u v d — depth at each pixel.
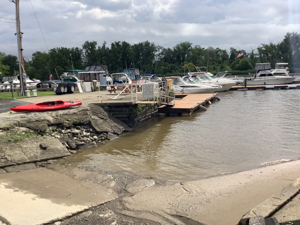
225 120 16.95
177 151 10.43
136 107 14.73
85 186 6.90
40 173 7.76
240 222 4.89
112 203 6.02
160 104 18.61
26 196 6.06
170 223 5.17
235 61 94.62
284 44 85.12
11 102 15.81
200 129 14.49
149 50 99.81
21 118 10.01
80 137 11.04
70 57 91.38
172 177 7.72
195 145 11.28
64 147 9.83
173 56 105.75
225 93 37.75
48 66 82.38
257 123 15.62
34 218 5.09
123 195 6.46
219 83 39.62
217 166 8.70
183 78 36.19
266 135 12.76
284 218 4.59
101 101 14.97
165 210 5.66
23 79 21.36
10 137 8.77
